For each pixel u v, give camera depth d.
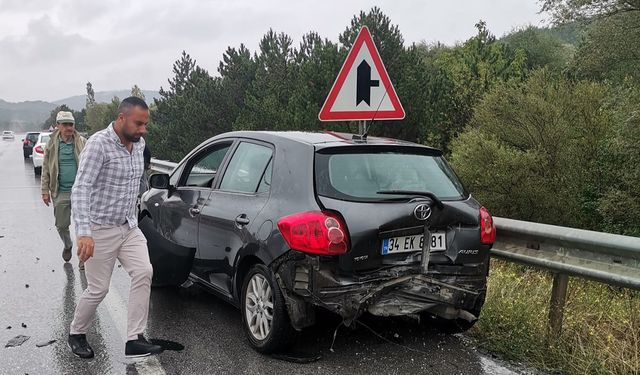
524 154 12.16
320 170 3.96
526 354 4.16
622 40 13.70
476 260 4.14
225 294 4.74
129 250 4.19
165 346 4.36
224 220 4.54
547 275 5.71
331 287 3.71
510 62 22.56
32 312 5.21
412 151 4.42
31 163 28.28
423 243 3.95
